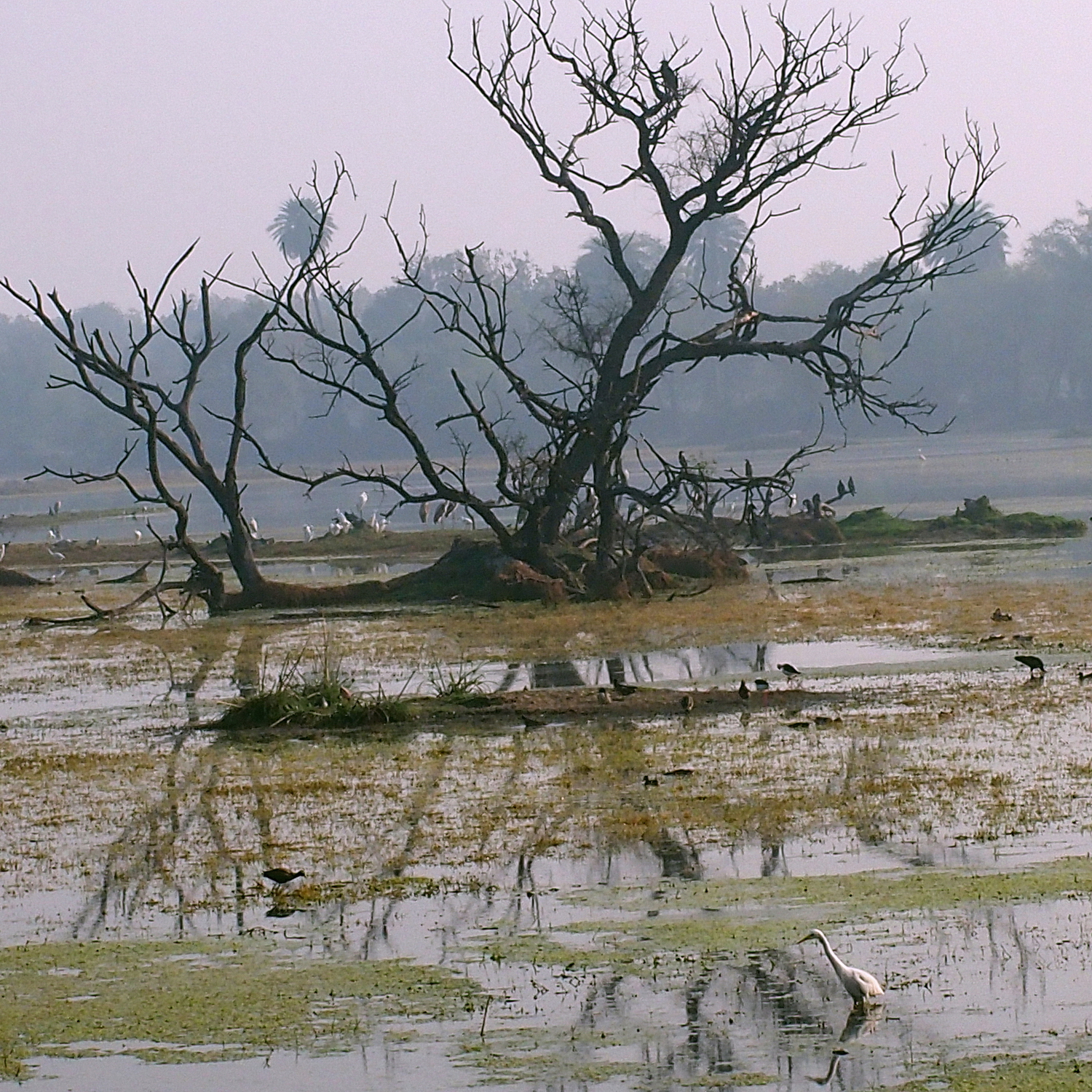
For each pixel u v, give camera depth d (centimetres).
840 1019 1572
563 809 2456
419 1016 1625
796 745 2883
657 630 4828
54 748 3238
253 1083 1480
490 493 13362
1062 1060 1452
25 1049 1577
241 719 3394
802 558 7500
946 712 3134
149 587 7581
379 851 2250
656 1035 1553
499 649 4556
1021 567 6312
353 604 6119
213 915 1989
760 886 1997
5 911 2038
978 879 1980
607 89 5966
